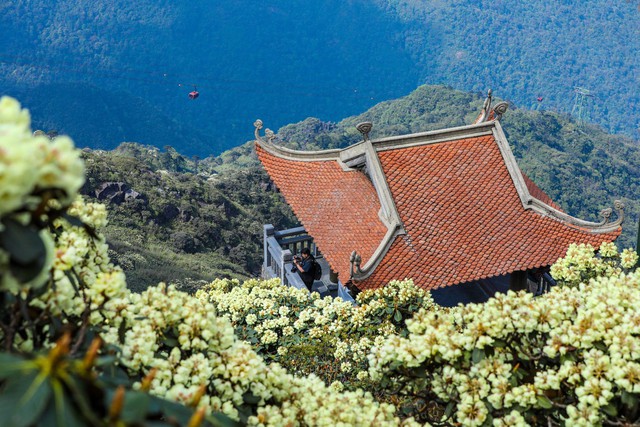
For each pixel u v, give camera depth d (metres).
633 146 142.38
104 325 6.00
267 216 81.94
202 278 54.47
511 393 6.56
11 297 4.34
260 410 5.66
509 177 22.58
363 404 6.31
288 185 23.69
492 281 23.91
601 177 123.44
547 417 6.73
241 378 5.75
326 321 13.30
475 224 21.39
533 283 23.17
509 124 129.25
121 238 58.94
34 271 2.89
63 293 5.05
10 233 2.83
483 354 6.79
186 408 3.64
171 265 56.22
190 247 64.88
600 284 8.30
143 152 112.62
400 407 8.23
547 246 21.16
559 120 136.88
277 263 23.41
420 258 20.34
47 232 5.87
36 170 2.88
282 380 6.11
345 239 21.50
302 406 6.02
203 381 5.59
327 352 12.55
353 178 23.05
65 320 5.30
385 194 21.33
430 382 7.13
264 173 92.75
